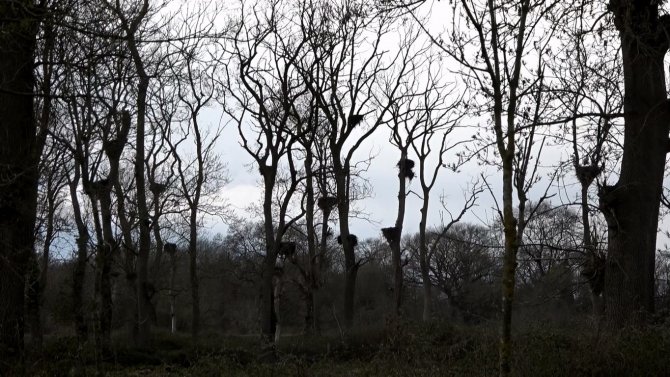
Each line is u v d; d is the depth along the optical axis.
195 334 25.67
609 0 11.49
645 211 12.02
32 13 9.86
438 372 9.27
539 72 11.34
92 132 18.08
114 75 15.71
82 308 17.20
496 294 21.61
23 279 11.96
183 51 19.44
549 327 10.16
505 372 7.38
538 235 20.50
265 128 23.38
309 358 12.77
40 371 9.64
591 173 15.88
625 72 12.15
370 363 10.08
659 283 16.88
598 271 12.62
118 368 12.15
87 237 20.22
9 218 12.12
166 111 37.59
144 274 23.77
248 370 10.09
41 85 13.62
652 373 8.78
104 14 12.02
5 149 12.27
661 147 12.11
